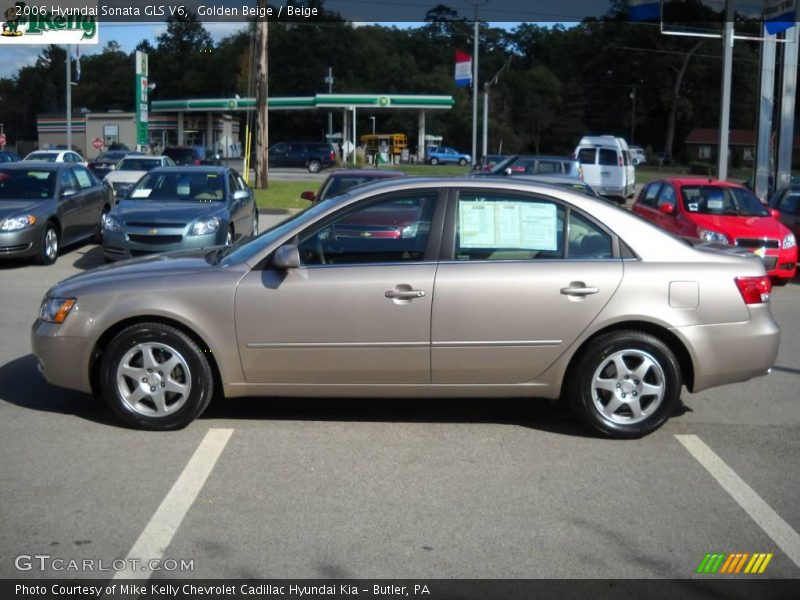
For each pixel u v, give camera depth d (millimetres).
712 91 79625
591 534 4547
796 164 64062
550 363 5887
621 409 6012
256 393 5980
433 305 5781
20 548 4312
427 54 96688
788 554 4371
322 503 4887
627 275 5855
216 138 69062
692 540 4504
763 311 6051
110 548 4324
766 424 6508
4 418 6309
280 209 24219
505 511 4812
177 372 5961
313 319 5801
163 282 5895
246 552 4297
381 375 5887
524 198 5973
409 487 5137
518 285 5797
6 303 10883
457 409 6738
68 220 14734
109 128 60281
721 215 13609
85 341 5926
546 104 80938
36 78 93375
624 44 79188
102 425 6164
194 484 5133
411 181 6047
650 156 78250
